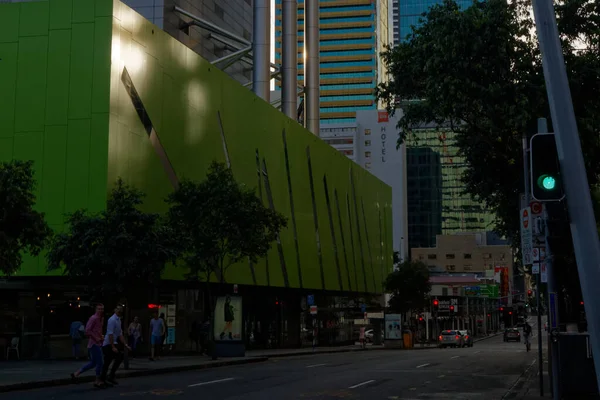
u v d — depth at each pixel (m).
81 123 33.94
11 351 31.88
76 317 33.81
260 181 51.50
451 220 181.75
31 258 32.66
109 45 34.28
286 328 57.25
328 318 67.50
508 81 23.00
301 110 86.19
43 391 16.83
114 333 17.92
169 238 27.56
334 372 24.20
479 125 25.34
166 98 39.06
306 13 84.31
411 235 182.50
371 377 21.86
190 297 41.38
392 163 161.50
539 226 15.99
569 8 22.62
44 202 33.72
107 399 14.83
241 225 33.28
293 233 57.50
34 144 34.25
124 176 34.75
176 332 39.53
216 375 22.66
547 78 7.98
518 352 48.88
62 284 33.72
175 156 39.59
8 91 34.88
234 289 36.06
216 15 76.25
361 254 78.69
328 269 66.25
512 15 22.41
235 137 47.53
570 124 7.81
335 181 70.88
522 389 17.94
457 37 22.33
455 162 182.88
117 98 34.59
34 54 34.91
